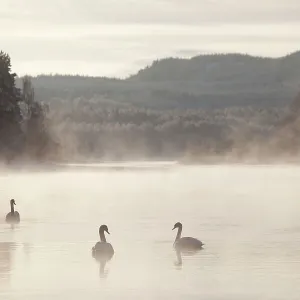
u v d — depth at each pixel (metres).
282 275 45.94
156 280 44.97
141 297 41.03
